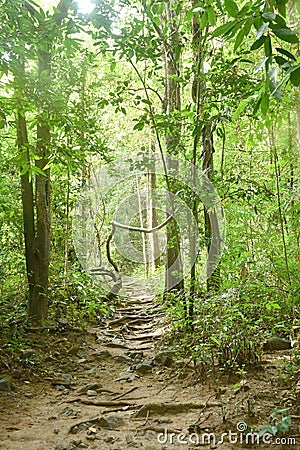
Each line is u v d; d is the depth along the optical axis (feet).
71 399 14.79
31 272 22.38
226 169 24.80
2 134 25.39
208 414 12.01
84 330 25.00
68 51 18.58
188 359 18.03
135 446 10.44
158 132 22.53
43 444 10.62
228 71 18.39
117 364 19.80
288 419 9.48
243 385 13.26
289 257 20.71
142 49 19.49
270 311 18.63
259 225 23.90
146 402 13.97
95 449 10.40
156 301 33.71
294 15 8.41
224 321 15.84
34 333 21.57
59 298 26.73
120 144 44.98
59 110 16.78
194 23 22.47
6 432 11.55
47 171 23.06
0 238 26.48
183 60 27.73
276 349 17.71
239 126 22.72
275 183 24.11
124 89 21.03
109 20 17.72
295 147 14.78
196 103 21.86
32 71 19.15
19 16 15.94
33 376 16.90
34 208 24.88
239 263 20.80
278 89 7.86
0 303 23.59
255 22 7.97
